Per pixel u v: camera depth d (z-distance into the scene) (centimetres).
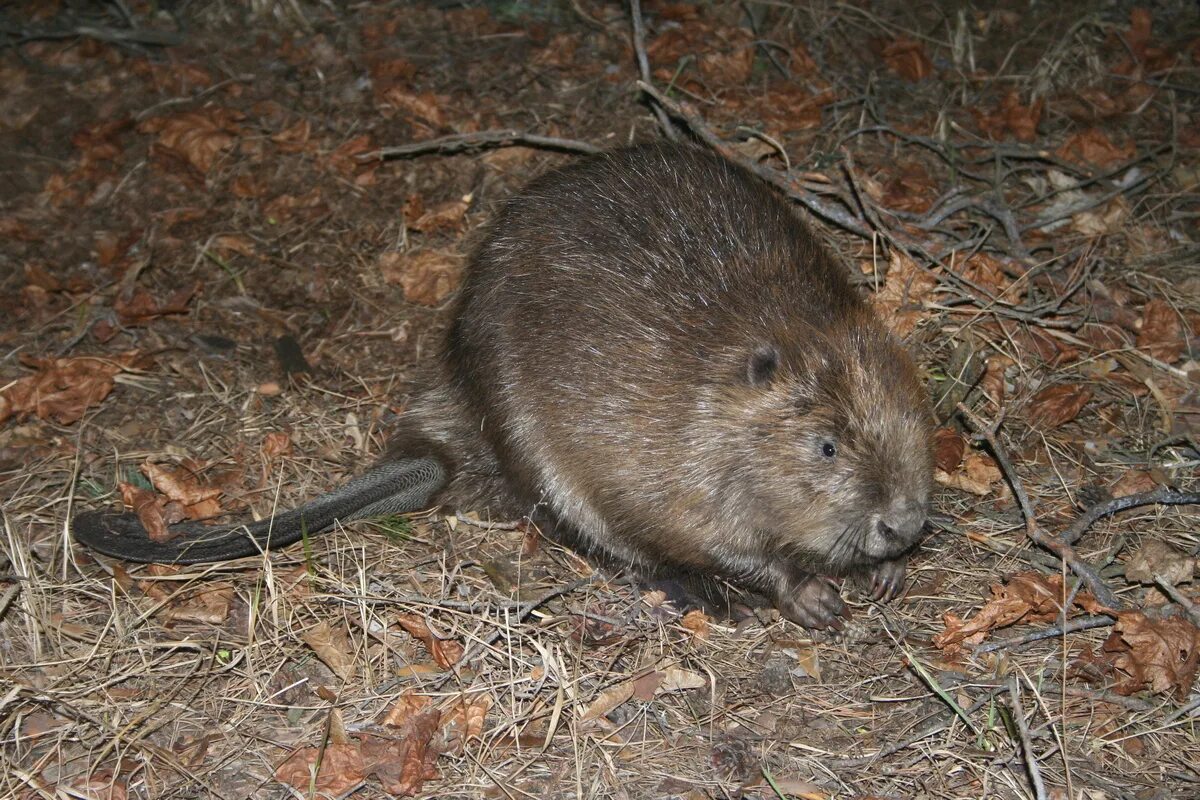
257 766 193
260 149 267
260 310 246
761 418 203
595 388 210
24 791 190
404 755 192
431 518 222
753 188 219
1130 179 258
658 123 268
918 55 286
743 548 208
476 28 292
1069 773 189
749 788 191
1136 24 292
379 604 207
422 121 271
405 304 247
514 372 216
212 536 212
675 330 207
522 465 217
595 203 217
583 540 216
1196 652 198
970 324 232
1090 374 232
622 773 193
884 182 260
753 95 278
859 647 206
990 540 213
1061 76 284
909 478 199
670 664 202
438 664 202
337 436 231
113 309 245
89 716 196
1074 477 221
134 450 227
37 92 282
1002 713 195
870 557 203
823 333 204
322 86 279
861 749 195
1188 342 235
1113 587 208
